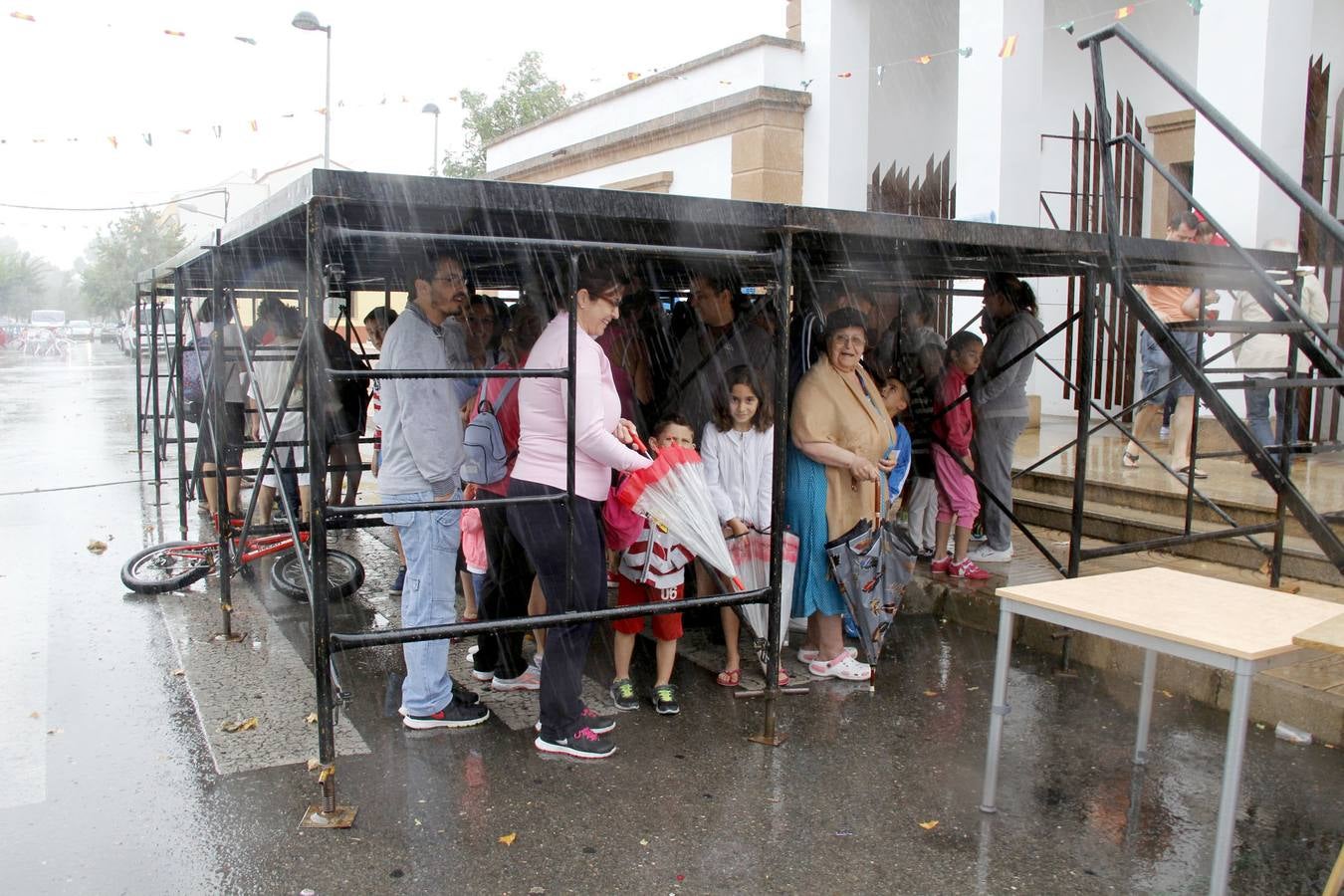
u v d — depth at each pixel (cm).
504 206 325
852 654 478
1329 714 396
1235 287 523
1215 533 507
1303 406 709
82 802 344
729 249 417
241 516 769
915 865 310
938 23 1109
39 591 603
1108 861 313
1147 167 970
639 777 369
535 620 354
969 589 556
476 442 440
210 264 587
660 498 380
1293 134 707
